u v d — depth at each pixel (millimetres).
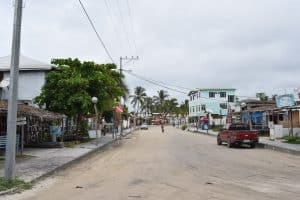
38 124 30625
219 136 33312
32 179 13617
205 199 10281
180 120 138625
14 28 13094
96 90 33344
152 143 36844
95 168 18000
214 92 90938
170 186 12391
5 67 34719
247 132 29781
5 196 11102
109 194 11164
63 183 13516
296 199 10289
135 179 14055
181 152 25953
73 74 32344
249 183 12930
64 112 32094
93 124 49906
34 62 36719
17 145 22484
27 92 35312
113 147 32344
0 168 16188
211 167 17453
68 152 24312
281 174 15109
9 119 12930
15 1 13148
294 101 35125
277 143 31031
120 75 37344
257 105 61188
